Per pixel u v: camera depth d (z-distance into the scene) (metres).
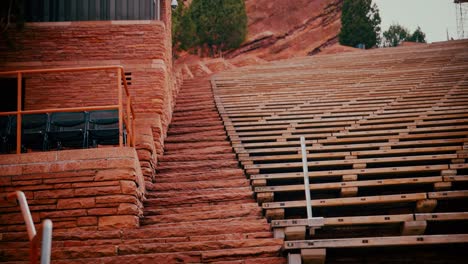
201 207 7.88
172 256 6.43
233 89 14.78
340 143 10.62
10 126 8.51
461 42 20.55
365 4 32.59
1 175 7.41
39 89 10.91
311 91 13.98
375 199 7.18
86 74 10.98
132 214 7.32
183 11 29.48
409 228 6.39
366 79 14.94
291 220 6.64
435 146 10.23
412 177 8.64
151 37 11.24
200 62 22.14
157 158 9.98
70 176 7.42
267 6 36.25
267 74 16.52
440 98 12.77
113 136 8.34
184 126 11.99
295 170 9.43
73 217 7.28
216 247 6.57
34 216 7.28
